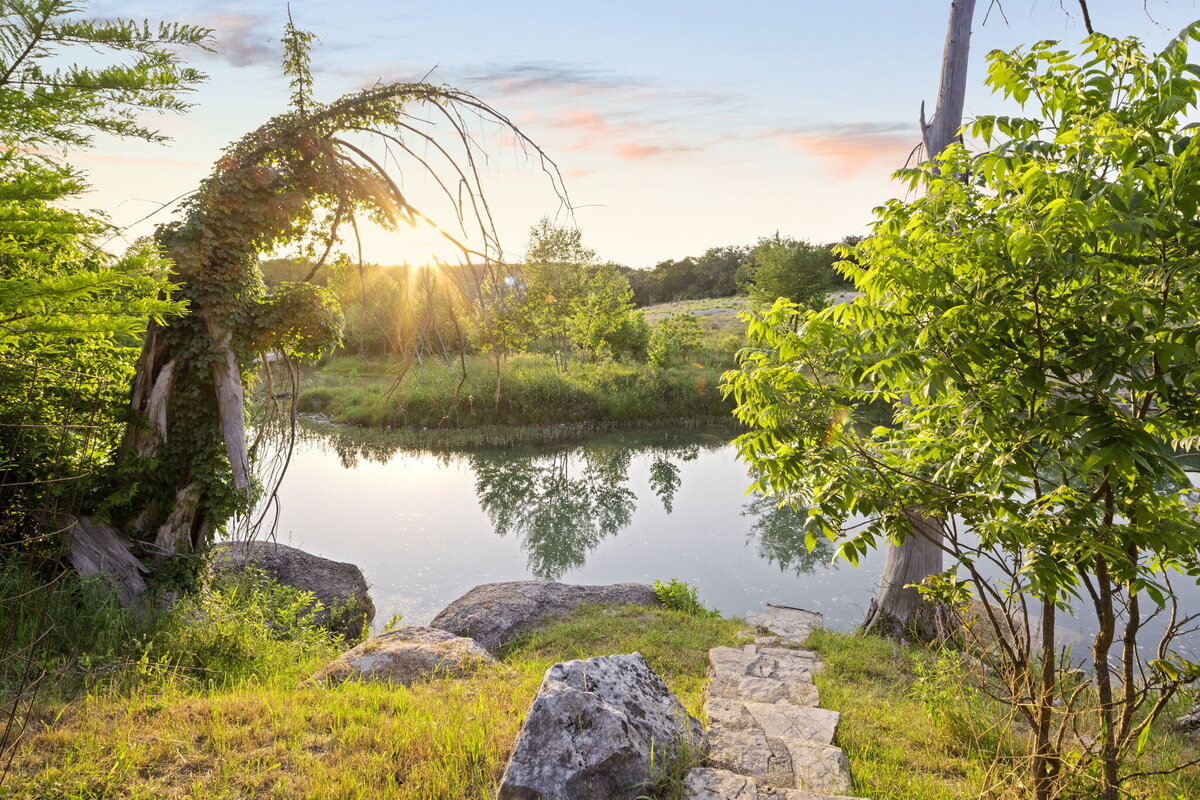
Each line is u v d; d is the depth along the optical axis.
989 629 9.18
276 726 5.17
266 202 9.74
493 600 11.22
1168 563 4.30
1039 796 4.27
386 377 37.03
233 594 10.02
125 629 7.70
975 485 4.21
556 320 39.09
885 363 3.68
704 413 35.97
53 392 7.49
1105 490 3.73
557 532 17.56
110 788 4.25
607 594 11.88
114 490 9.54
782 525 18.03
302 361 10.85
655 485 23.00
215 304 9.60
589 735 4.48
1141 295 3.23
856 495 4.13
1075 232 3.17
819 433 4.21
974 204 3.89
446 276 10.41
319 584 12.42
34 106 2.91
